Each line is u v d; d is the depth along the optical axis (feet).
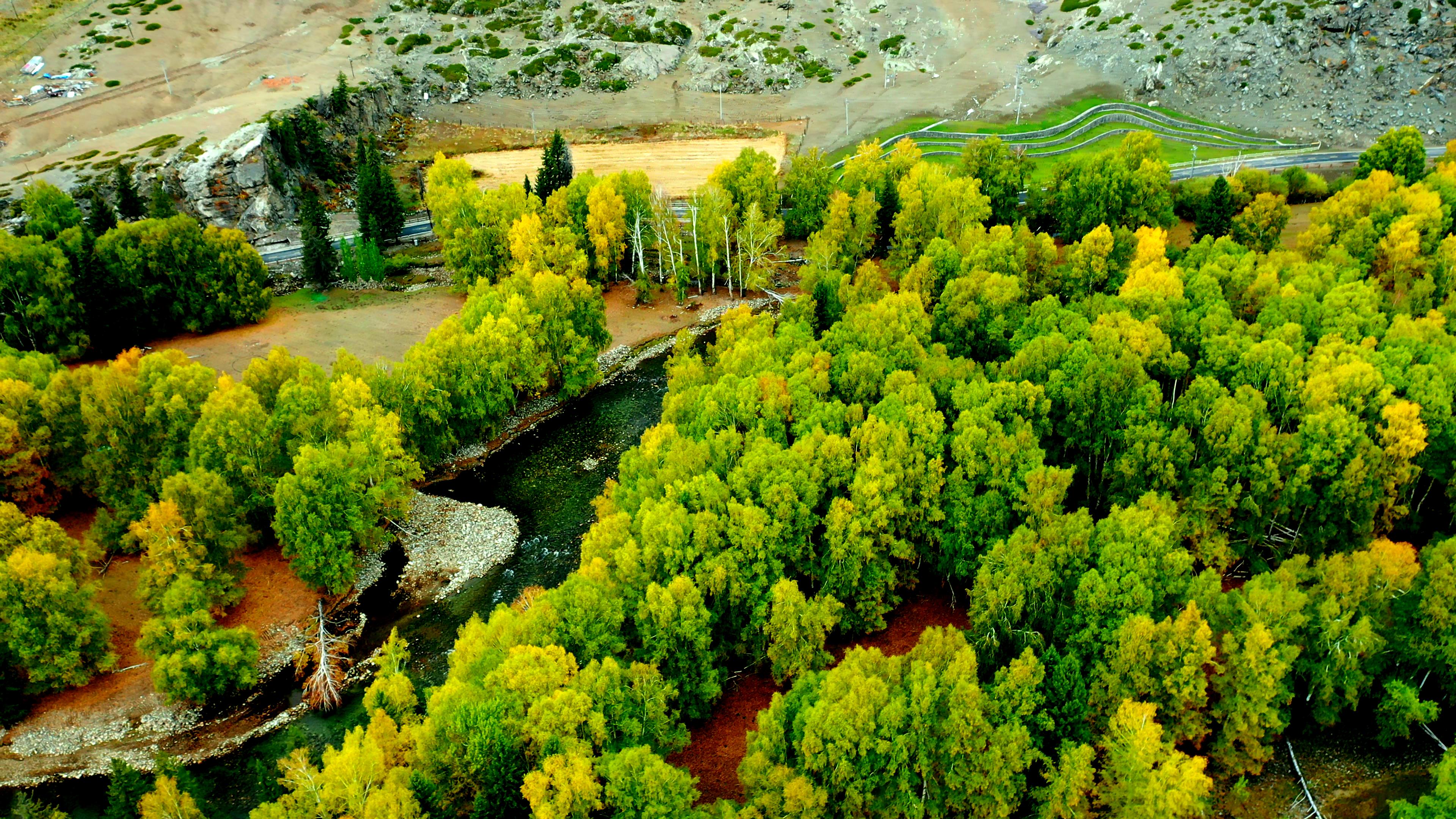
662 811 164.04
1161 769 167.94
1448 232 366.02
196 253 384.47
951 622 251.60
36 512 280.72
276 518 256.52
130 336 383.04
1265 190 433.89
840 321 343.26
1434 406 249.55
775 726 181.68
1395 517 254.27
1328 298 297.33
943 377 279.08
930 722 179.11
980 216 396.16
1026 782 191.72
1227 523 253.65
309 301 425.69
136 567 274.57
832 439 241.96
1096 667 195.31
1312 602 209.56
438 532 297.33
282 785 202.59
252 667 235.81
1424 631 200.34
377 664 238.27
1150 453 246.27
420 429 312.50
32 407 279.49
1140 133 424.87
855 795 176.55
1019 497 238.07
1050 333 300.20
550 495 315.99
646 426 353.51
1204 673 192.13
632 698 193.57
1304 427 247.50
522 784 168.76
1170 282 313.12
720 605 225.35
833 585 236.02
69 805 209.05
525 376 344.49
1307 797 196.85
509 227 416.87
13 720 228.02
